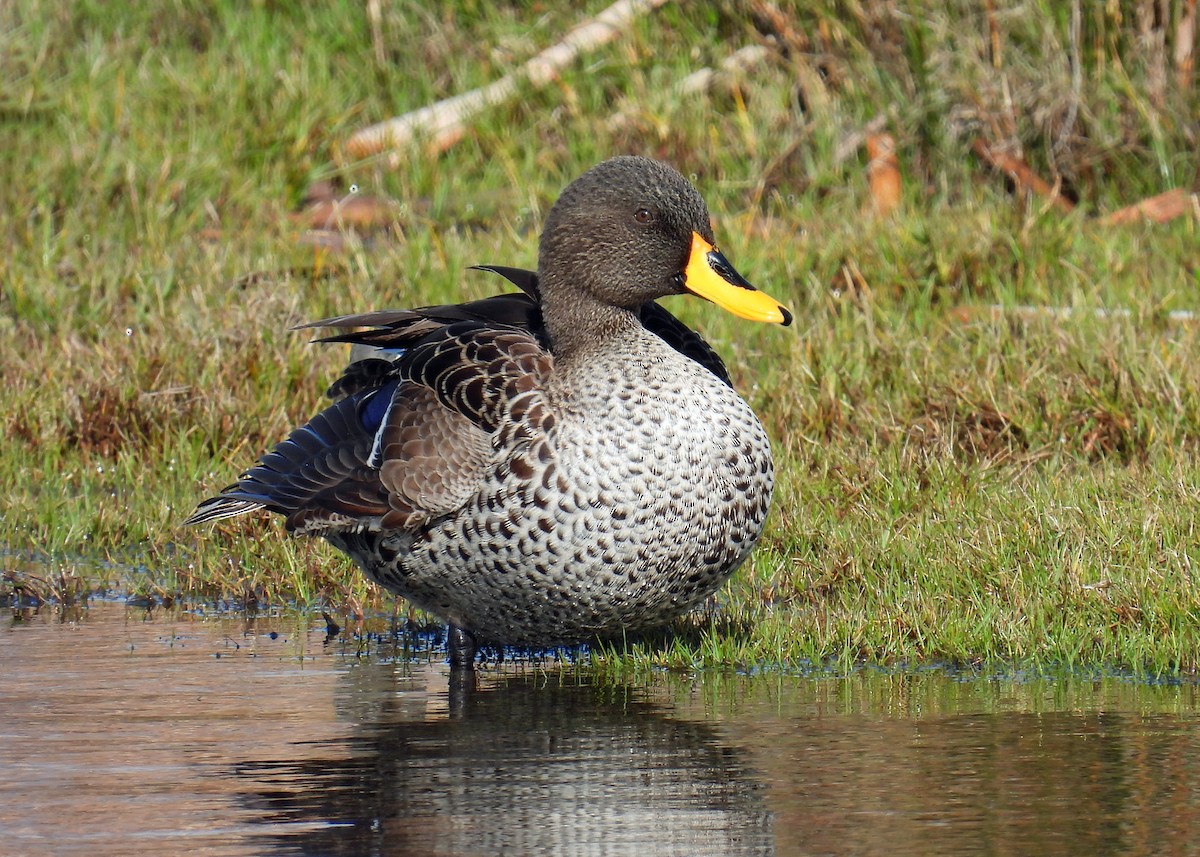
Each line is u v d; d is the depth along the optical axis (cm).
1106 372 1226
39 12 2120
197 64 2064
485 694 825
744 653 877
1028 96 1831
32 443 1262
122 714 786
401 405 877
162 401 1277
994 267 1512
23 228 1652
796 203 1783
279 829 632
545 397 852
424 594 888
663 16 2038
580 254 911
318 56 2056
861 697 809
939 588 936
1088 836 612
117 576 1067
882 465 1121
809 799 657
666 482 841
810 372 1263
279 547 1056
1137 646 861
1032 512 1011
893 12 1878
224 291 1476
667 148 1875
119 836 625
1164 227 1681
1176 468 1062
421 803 659
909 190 1783
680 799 660
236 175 1811
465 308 959
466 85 2028
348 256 1587
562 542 840
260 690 831
